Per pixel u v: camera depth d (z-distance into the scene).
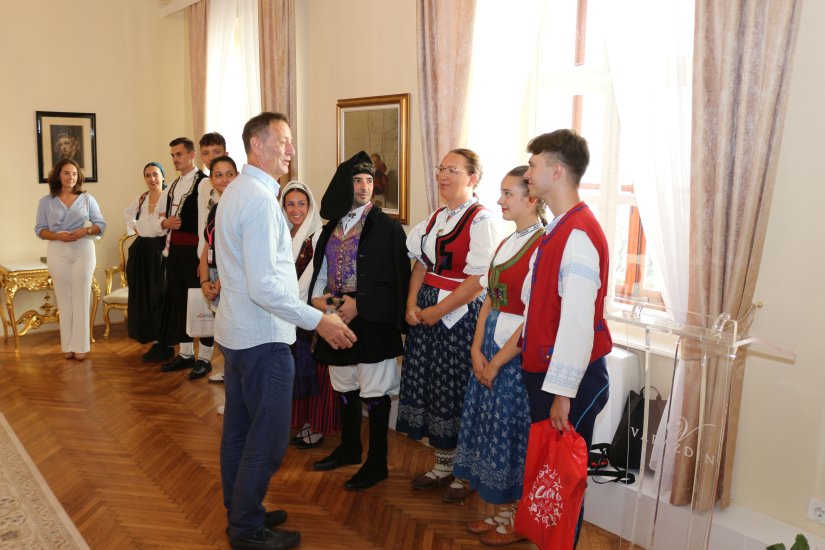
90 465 3.27
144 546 2.57
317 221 3.36
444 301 2.75
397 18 3.82
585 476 1.97
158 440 3.59
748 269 2.30
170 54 6.38
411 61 3.77
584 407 2.11
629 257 3.01
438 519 2.82
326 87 4.40
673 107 2.45
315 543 2.61
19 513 2.79
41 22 5.66
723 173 2.28
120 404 4.13
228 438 2.55
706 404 1.93
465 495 2.98
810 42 2.22
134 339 5.32
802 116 2.26
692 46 2.39
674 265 2.52
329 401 3.49
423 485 3.07
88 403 4.14
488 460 2.44
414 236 2.98
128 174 6.27
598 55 3.01
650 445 2.16
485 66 3.15
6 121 5.57
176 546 2.57
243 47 4.97
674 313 1.99
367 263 2.93
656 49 2.47
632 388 2.82
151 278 4.97
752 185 2.22
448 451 3.04
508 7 3.07
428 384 2.97
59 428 3.73
